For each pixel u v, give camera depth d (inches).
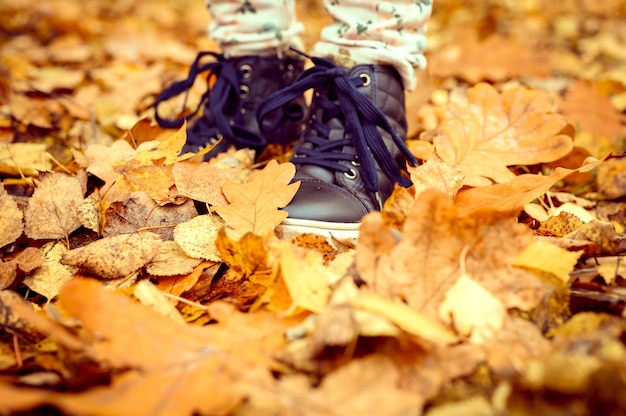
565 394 15.0
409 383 15.8
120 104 35.0
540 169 26.8
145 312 17.0
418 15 23.5
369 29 23.1
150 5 80.6
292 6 26.9
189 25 68.5
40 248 21.4
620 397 14.8
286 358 16.2
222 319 17.2
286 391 15.2
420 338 16.4
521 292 17.5
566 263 18.0
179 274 20.2
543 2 74.1
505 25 63.9
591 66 46.3
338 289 17.0
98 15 68.5
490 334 16.8
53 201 22.1
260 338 16.9
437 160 22.0
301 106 27.5
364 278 17.6
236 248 19.0
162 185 22.8
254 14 26.3
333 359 16.2
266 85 26.8
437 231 17.8
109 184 23.7
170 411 14.8
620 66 47.0
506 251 17.7
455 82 41.5
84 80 42.0
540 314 17.8
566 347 16.1
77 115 33.4
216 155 26.0
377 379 15.2
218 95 26.5
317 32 63.6
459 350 16.3
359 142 22.4
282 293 18.0
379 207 22.5
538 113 25.6
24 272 20.1
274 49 26.8
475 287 17.2
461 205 22.3
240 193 21.9
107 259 20.1
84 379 15.7
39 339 17.7
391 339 16.7
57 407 15.7
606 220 23.9
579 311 18.5
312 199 21.8
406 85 24.0
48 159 27.3
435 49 53.9
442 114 27.8
